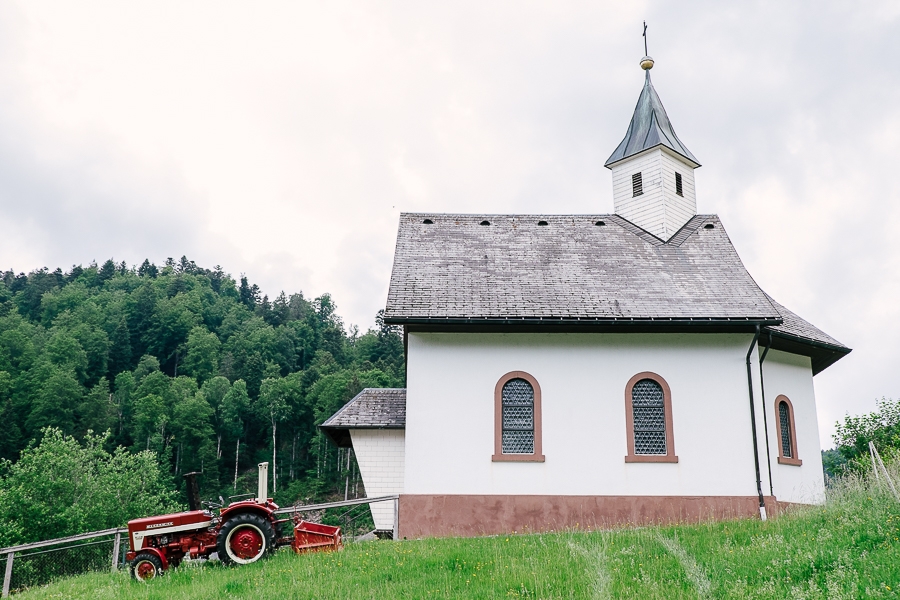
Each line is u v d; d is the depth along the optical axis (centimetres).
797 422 2030
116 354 11056
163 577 1282
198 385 10588
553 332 1881
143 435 8269
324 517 4506
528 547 1325
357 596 1023
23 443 7394
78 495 3338
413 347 1872
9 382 7894
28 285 14875
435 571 1162
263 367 10862
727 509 1769
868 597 859
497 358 1867
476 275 2033
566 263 2122
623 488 1784
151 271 18150
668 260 2170
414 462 1792
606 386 1853
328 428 2080
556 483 1784
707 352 1881
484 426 1819
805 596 896
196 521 1409
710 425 1831
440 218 2352
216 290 17662
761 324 1828
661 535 1365
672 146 2441
